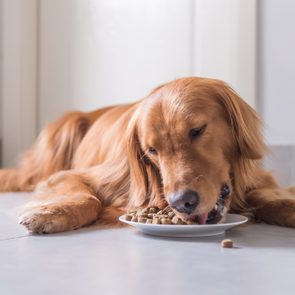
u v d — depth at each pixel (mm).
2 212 1198
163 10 1759
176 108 976
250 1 1585
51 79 2027
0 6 2016
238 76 1614
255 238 921
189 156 951
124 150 1141
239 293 616
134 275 690
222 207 978
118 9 1854
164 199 1035
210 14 1666
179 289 629
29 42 2035
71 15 1967
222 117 1027
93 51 1922
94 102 1931
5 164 2039
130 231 988
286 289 630
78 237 936
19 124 2025
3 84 2025
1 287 643
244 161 1076
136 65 1826
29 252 823
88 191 1135
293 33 1553
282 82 1573
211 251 825
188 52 1720
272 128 1590
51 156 1589
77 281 665
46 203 1048
